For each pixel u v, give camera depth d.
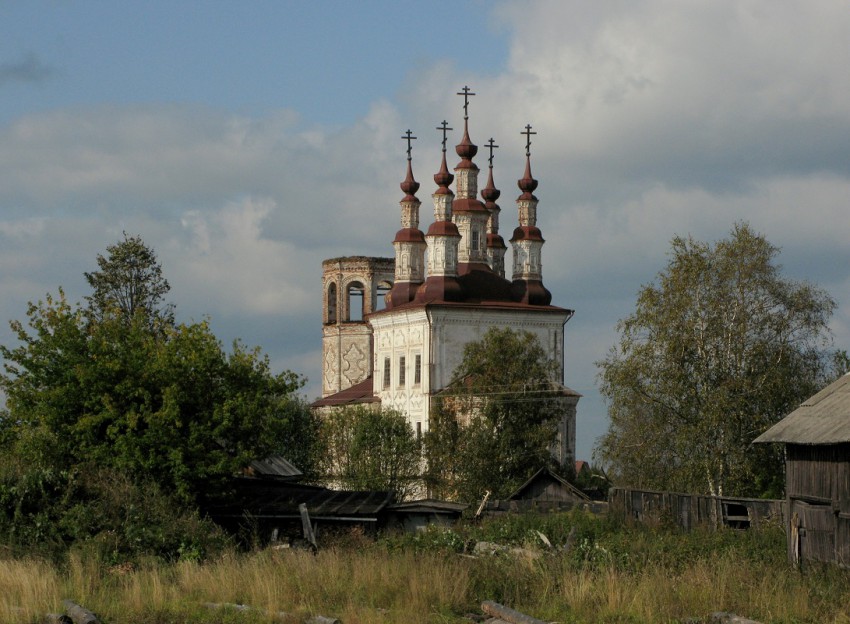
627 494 54.09
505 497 77.50
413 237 102.75
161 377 51.16
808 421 37.62
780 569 33.69
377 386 102.62
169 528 41.09
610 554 34.88
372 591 28.95
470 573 30.39
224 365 53.28
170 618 26.84
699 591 27.97
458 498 78.75
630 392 67.25
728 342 67.31
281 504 56.41
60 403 50.50
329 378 127.12
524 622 26.19
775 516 47.53
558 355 99.56
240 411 51.62
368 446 86.00
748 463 65.12
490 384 82.62
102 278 90.12
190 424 51.22
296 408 90.62
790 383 67.19
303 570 30.81
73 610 26.78
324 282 128.75
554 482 70.31
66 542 40.19
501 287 100.94
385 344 101.81
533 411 82.12
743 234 68.88
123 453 49.28
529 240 101.31
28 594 27.80
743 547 40.25
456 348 96.81
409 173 103.94
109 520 40.88
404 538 45.53
